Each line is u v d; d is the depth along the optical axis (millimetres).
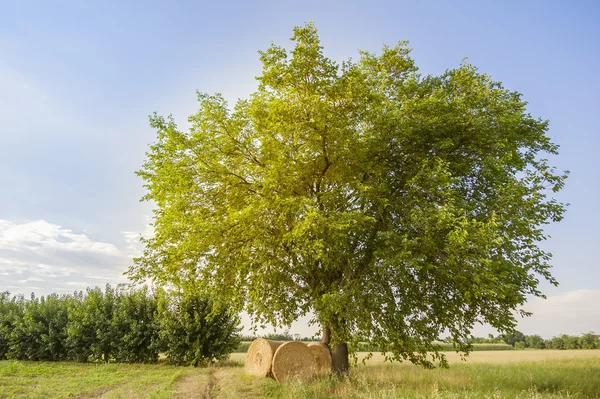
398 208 12758
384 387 11398
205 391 12953
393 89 16203
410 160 13938
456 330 12641
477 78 15203
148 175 14867
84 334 26000
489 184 13930
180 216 13812
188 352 23406
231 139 14562
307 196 14141
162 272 13898
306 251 12680
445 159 13523
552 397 11242
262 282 14477
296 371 15555
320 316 12273
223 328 24328
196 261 14078
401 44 17641
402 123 12852
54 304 29469
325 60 12766
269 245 13531
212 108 14578
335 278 14391
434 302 12672
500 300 12109
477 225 11234
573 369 19219
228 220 13570
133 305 26328
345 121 12680
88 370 20109
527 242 12641
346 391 11289
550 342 78312
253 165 14695
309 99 11984
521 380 14984
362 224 12461
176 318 24328
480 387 12664
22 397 11102
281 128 12750
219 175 13914
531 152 14945
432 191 12289
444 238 11992
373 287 12188
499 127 13531
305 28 12961
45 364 23953
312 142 12836
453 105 13461
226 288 14781
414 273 12523
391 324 12156
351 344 12336
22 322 28469
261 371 16875
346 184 14148
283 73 12977
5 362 24109
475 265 11016
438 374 16062
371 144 13312
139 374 18094
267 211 13367
